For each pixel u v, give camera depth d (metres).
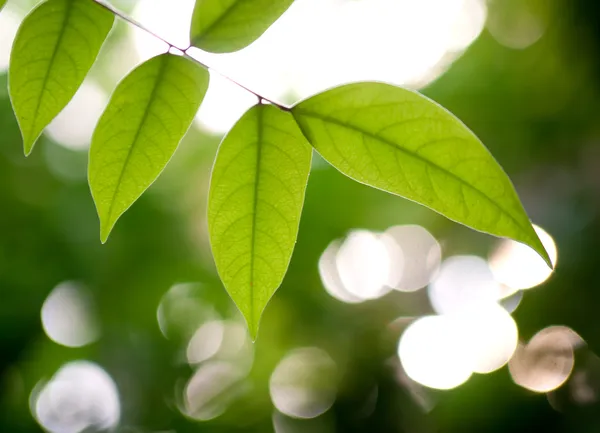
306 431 3.39
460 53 3.47
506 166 3.31
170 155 0.78
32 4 3.19
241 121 0.74
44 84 0.80
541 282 3.07
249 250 0.77
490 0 3.40
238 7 0.78
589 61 3.12
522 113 3.31
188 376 3.54
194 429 3.46
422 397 3.15
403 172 0.72
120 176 0.78
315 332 3.48
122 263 3.47
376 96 0.71
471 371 3.07
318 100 0.72
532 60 3.31
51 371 3.44
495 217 0.70
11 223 3.35
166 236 3.49
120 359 3.46
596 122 3.13
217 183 0.75
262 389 3.52
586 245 2.97
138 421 3.42
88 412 3.43
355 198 3.45
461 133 0.69
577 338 2.96
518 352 3.02
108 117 0.76
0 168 3.37
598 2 3.01
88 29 0.79
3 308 3.30
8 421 3.29
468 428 2.99
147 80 0.76
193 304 3.61
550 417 2.87
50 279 3.38
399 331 3.36
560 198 3.12
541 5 3.23
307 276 3.47
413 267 3.50
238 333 3.63
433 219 3.43
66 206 3.44
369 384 3.32
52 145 3.49
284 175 0.75
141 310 3.52
